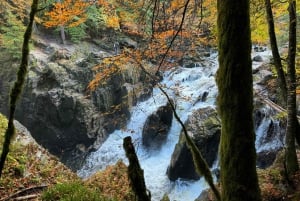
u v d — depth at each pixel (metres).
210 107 15.33
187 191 14.27
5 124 10.23
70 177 9.12
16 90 2.49
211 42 9.58
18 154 8.94
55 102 18.64
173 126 17.14
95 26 22.02
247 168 3.00
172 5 7.86
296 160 8.48
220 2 3.05
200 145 14.00
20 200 7.17
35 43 23.45
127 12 9.15
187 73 19.53
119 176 9.81
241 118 2.99
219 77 3.10
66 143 19.55
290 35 8.05
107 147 19.14
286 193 8.19
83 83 19.41
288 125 8.41
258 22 8.38
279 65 8.61
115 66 9.05
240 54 2.97
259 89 14.84
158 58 9.41
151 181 15.39
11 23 20.86
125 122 19.05
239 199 2.99
